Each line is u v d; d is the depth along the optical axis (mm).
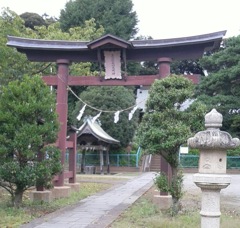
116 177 31594
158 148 12117
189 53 16031
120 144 41188
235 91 36844
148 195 18844
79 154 41531
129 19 48781
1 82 19922
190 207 14305
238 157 38406
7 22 21672
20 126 13273
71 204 15180
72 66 24953
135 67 48312
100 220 11586
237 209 14680
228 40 37906
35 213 12711
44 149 13688
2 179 13500
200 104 12648
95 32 28594
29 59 17328
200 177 7480
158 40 16047
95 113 39562
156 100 12453
